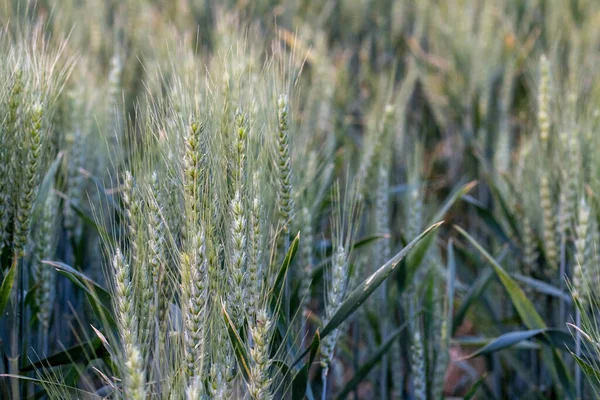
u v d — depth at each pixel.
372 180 1.23
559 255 1.22
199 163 0.86
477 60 1.68
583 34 1.85
